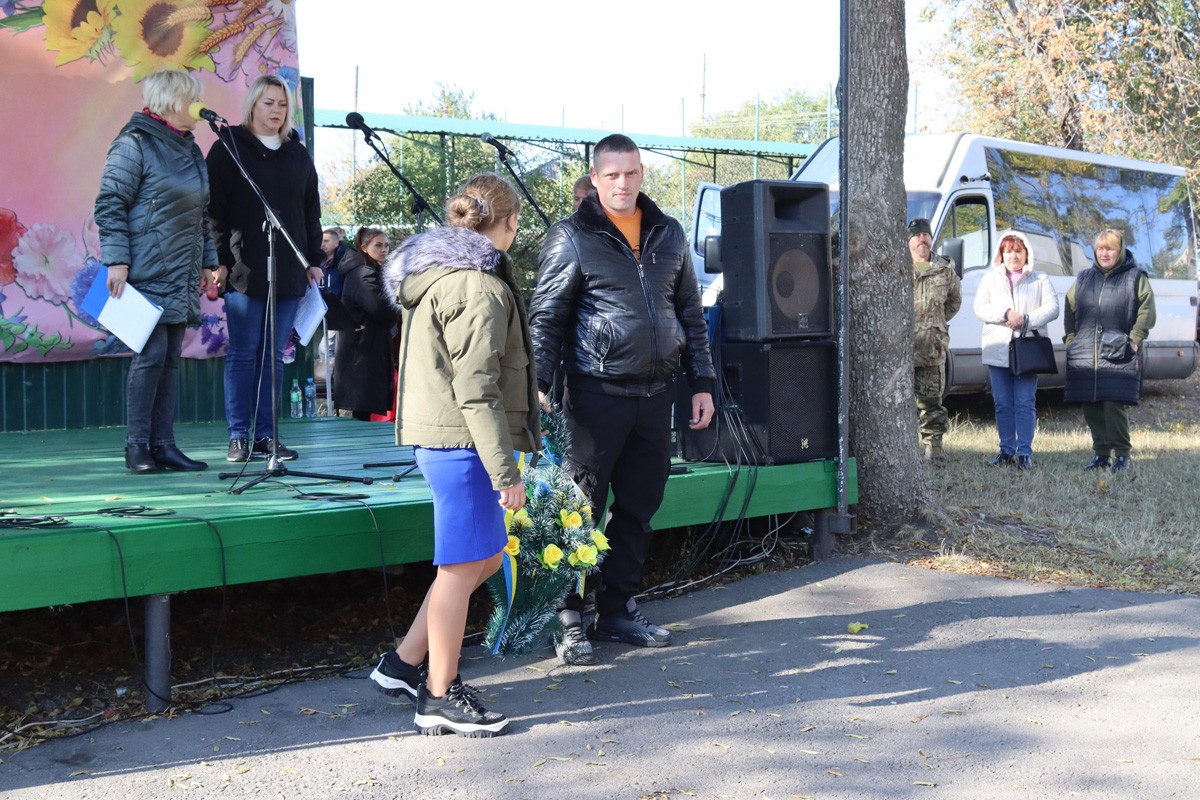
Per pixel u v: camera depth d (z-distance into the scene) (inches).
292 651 188.7
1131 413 557.0
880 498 263.1
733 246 235.9
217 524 163.9
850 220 262.5
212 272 219.3
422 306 141.4
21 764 140.6
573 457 180.1
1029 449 360.2
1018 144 511.2
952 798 131.0
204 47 310.7
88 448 255.1
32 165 286.8
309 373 345.1
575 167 722.2
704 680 171.8
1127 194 575.2
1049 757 142.4
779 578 235.3
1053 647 186.7
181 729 152.9
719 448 240.8
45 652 183.0
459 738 148.5
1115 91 850.1
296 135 229.9
